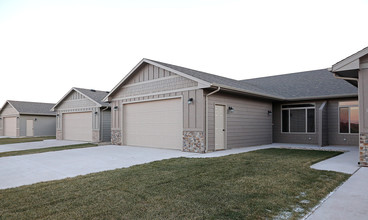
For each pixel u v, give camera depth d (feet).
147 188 15.03
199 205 12.05
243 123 39.27
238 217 10.62
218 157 27.40
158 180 16.94
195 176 18.06
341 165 22.65
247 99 40.45
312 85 48.01
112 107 46.88
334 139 42.19
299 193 13.94
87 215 10.91
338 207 12.01
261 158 26.43
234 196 13.39
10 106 84.74
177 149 35.63
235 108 37.68
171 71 35.76
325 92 42.98
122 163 24.86
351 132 40.60
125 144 44.60
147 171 20.01
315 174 18.62
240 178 17.34
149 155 30.48
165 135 37.58
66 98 63.93
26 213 11.23
